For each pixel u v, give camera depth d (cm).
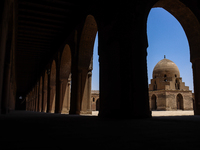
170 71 3344
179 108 3409
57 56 1580
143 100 588
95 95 3597
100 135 222
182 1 865
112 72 645
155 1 693
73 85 1128
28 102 4078
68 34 1325
